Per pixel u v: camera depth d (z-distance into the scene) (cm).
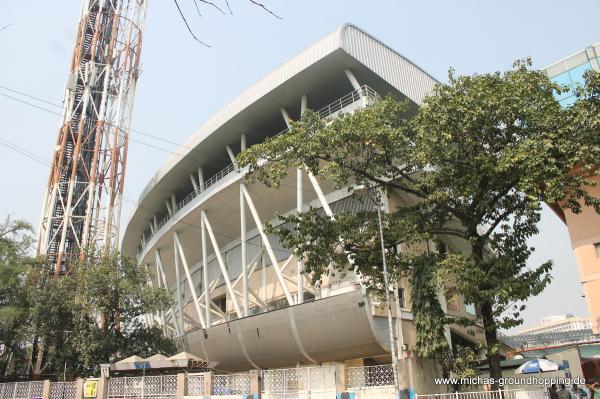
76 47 5747
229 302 4831
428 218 1995
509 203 1786
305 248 2034
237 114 4016
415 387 2058
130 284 3550
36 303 3478
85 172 5397
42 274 3734
